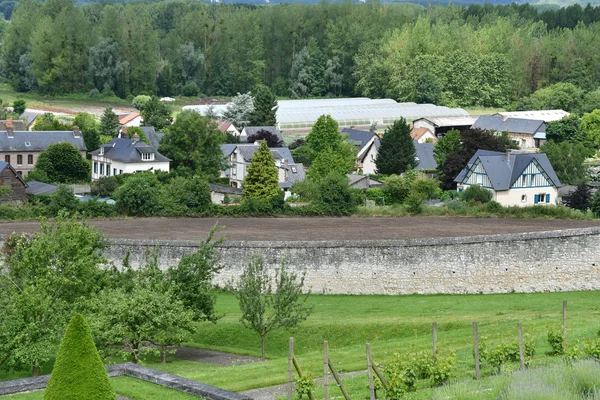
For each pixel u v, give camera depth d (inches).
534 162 6190.9
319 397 2092.8
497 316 3233.3
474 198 5959.6
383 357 2559.1
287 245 3752.5
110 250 3892.7
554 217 5354.3
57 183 6624.0
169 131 7091.5
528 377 2007.9
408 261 3757.4
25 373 2797.7
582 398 1920.5
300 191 5841.5
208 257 3058.6
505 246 3828.7
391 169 7603.4
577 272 3900.1
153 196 5201.8
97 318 2679.6
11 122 7559.1
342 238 4284.0
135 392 2071.9
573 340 2516.0
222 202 6038.4
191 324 2851.9
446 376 2145.7
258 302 2965.1
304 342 3129.9
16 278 2797.7
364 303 3592.5
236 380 2346.2
